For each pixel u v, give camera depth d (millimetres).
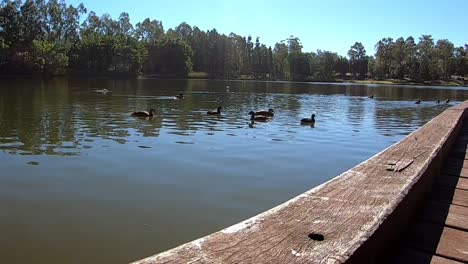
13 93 38406
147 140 15672
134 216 7836
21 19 78688
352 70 137500
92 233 7047
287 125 21594
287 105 34875
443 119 7969
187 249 1828
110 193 9094
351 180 3273
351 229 2246
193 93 47594
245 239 1996
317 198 2756
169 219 7738
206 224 7535
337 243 2047
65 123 19562
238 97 43156
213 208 8367
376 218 2445
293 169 11859
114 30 121188
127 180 10125
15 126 18297
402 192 3016
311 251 1929
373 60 144625
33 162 11633
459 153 6797
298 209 2508
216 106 31406
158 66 106188
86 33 107375
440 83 124188
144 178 10336
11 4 78000
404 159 4160
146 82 74125
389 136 19156
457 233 3424
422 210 3961
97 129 17984
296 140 16953
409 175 3525
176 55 106625
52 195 8867
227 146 14961
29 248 6453
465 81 131500
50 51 79688
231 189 9656
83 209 8117
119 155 12836
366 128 21781
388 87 90250
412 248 3111
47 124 19109
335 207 2580
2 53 75000
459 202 4242
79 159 12148
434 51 131625
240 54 127812
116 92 43906
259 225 2205
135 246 6602
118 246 6590
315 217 2379
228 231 2090
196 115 24672
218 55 121250
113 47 92062
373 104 39281
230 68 123188
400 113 30859
